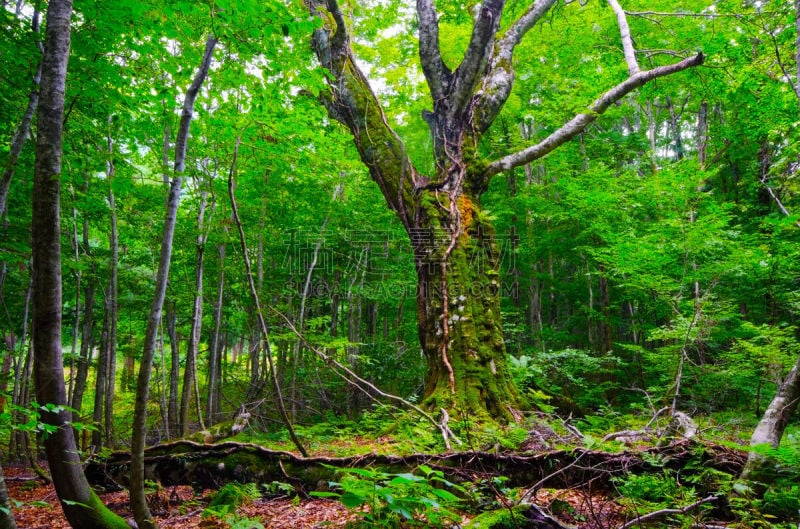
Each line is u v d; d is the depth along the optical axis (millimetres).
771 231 10672
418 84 12742
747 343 7598
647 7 12039
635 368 13422
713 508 3541
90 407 14586
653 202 10797
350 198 12656
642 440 5203
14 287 10180
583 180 11570
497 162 9188
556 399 8719
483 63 8594
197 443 5449
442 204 8648
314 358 12531
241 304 12789
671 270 9586
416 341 13867
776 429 3666
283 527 3822
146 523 3242
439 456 4617
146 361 3314
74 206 7855
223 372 14758
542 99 14117
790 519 3264
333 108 9711
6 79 5152
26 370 8852
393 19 12445
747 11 9750
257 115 6574
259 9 3820
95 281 11219
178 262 11781
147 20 4305
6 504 2457
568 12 12352
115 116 6645
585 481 4254
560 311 18656
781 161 10516
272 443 6387
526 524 3127
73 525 3066
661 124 18734
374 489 2102
